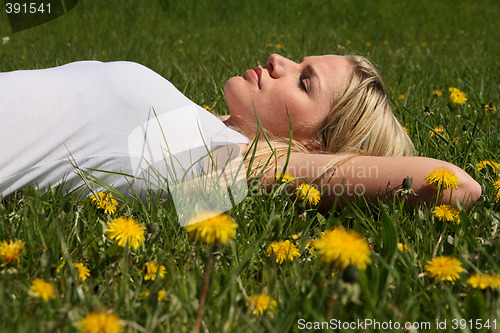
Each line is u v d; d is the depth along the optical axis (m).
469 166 2.31
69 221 1.64
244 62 4.73
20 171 1.85
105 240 1.56
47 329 1.06
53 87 1.93
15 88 1.89
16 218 1.66
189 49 6.15
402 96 3.63
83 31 7.61
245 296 1.25
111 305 1.24
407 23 10.27
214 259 1.46
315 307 1.20
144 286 1.31
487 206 1.91
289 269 1.45
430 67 5.15
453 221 1.73
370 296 1.18
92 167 1.91
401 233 1.65
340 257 1.12
